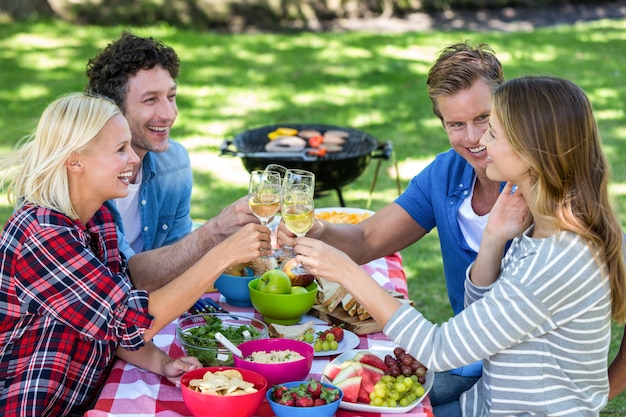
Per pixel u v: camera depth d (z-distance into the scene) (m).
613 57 10.93
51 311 2.05
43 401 2.05
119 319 2.05
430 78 2.49
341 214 3.33
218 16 12.69
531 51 11.19
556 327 1.93
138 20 12.38
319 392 1.93
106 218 2.32
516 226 2.12
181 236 3.20
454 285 2.71
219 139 7.46
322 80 9.70
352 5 13.45
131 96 2.81
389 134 7.76
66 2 12.31
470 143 2.45
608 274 1.94
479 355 1.96
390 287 2.75
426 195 2.69
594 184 1.91
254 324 2.32
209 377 1.96
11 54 10.17
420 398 2.02
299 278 2.55
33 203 2.11
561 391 1.95
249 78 9.69
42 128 2.09
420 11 14.09
